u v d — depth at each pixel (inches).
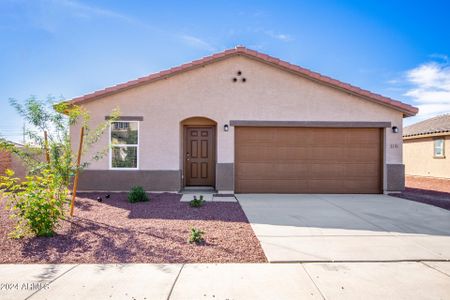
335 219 281.4
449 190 501.4
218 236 224.1
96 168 418.9
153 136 422.6
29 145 277.6
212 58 420.8
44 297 135.6
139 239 214.4
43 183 234.1
